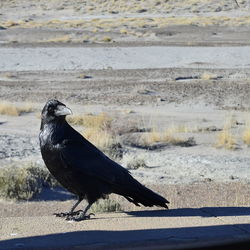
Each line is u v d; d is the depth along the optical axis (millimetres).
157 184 15250
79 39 61281
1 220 7395
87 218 7430
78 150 7359
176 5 98062
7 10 98500
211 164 18359
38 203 13250
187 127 24812
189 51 52562
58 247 6059
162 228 6758
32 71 44062
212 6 95062
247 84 38375
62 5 101438
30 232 6699
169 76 41531
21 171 14367
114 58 49406
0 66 45844
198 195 13797
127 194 7652
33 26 74125
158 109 30516
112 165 7555
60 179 7559
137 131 24281
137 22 78875
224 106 31469
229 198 13492
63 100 33219
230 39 61625
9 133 22969
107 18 88875
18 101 32781
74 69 44906
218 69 44656
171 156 19594
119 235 6473
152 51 52469
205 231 6586
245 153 20562
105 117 26453
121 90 36344
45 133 7391
